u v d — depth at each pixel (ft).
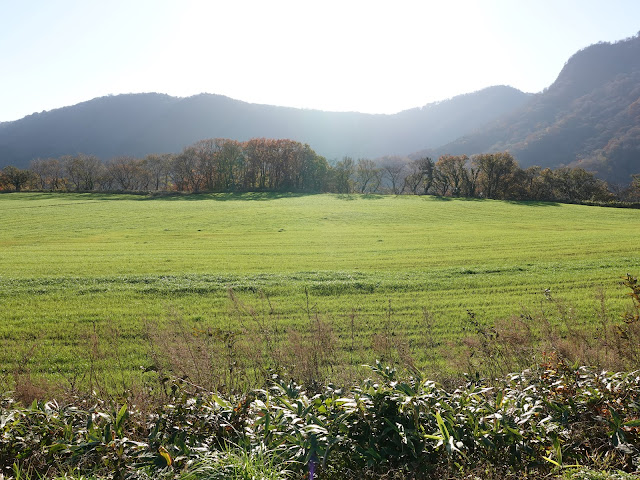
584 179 298.76
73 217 190.60
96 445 13.35
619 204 254.88
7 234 147.74
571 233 140.77
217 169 329.31
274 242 127.85
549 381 17.66
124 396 17.74
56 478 12.48
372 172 352.08
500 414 14.70
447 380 23.36
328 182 341.82
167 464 12.69
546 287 61.72
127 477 12.69
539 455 13.96
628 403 15.33
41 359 35.29
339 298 57.82
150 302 55.57
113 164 340.39
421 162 333.01
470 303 53.72
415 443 13.82
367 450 13.38
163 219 185.68
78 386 25.70
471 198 292.61
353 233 148.15
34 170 349.00
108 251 111.14
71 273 80.43
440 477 13.29
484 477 13.16
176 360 21.12
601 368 21.33
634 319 22.62
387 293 60.90
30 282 67.46
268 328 38.40
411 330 42.68
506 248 108.58
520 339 25.13
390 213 207.21
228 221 180.75
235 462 12.47
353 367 26.94
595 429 14.88
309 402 15.67
